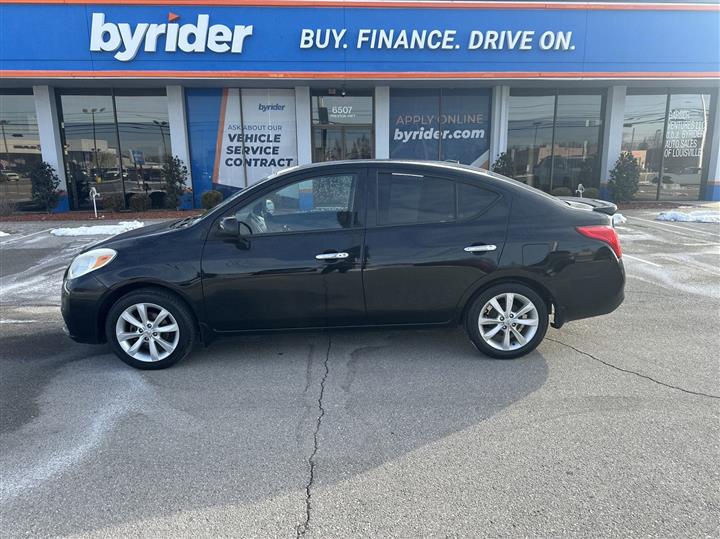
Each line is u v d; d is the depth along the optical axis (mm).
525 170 15875
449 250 4184
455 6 12859
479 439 3203
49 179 13914
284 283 4160
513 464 2938
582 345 4730
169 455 3070
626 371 4164
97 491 2742
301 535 2412
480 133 15539
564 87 15195
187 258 4125
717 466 2885
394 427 3363
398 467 2934
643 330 5121
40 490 2750
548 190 16078
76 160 14742
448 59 13172
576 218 4312
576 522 2473
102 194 14945
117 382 4070
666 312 5695
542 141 15742
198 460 3021
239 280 4133
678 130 16078
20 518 2535
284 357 4535
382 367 4297
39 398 3807
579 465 2916
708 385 3896
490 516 2523
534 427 3328
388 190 4250
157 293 4168
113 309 4180
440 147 15516
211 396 3822
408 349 4676
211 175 15133
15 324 5547
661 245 9508
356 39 12875
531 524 2465
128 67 12539
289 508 2604
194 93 14656
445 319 4340
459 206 4281
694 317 5520
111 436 3281
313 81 13312
